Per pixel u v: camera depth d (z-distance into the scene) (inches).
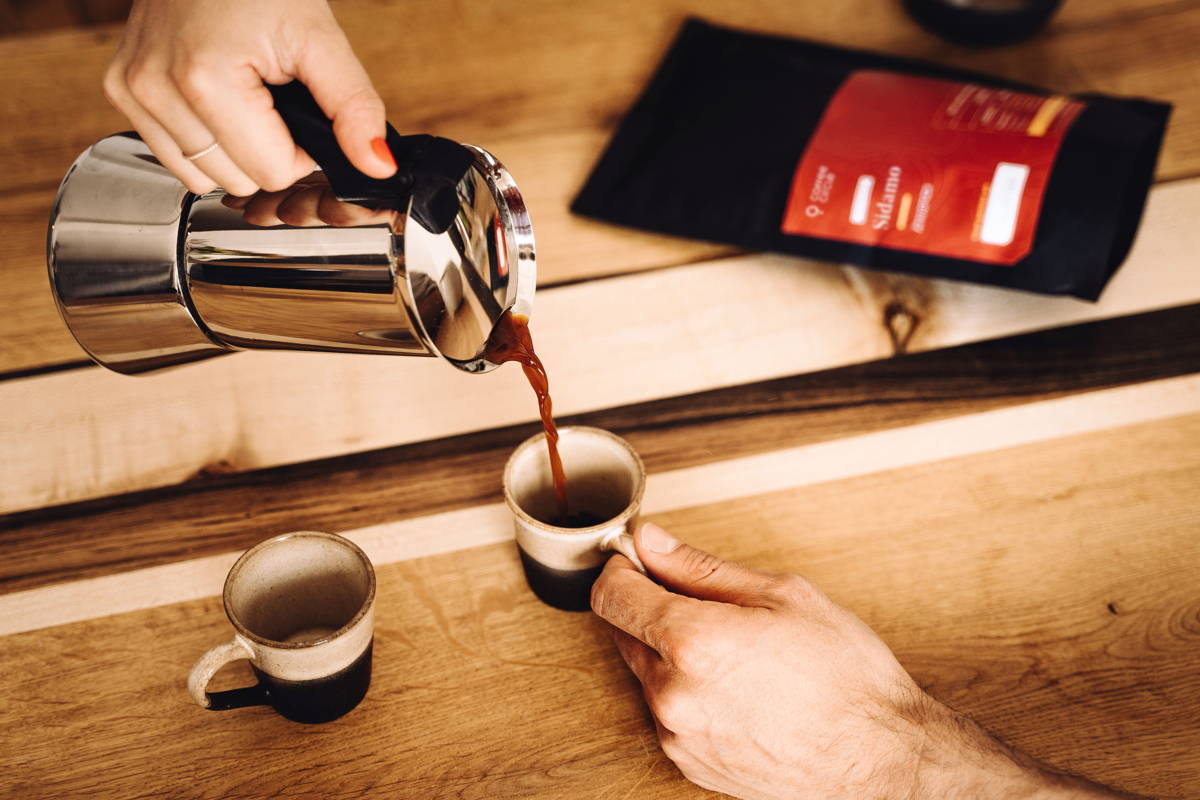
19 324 35.4
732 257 37.8
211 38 21.9
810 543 29.9
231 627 28.0
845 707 24.0
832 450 32.1
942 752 24.0
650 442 32.4
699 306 36.2
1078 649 27.4
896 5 46.4
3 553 29.5
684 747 24.2
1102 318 35.4
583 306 36.2
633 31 45.6
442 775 25.2
